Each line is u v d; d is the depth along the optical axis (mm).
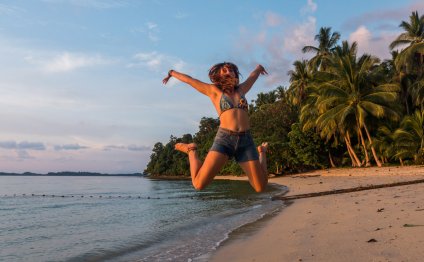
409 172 31562
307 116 49656
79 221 19094
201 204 25266
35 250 11758
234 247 9883
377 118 41844
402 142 36344
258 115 63844
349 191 21938
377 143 39531
